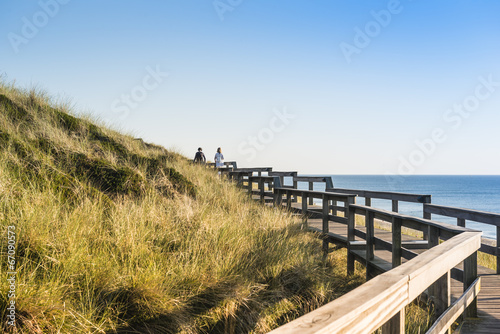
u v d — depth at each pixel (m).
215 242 5.23
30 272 3.54
